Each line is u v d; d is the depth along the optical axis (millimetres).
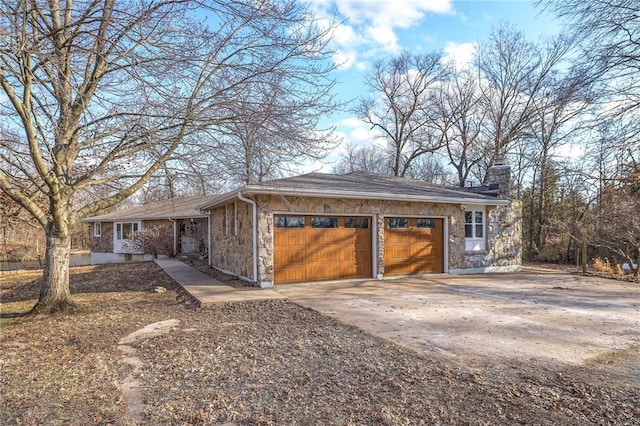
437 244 13523
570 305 8266
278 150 7168
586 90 8039
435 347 5281
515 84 24906
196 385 4027
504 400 3607
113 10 5625
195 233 20859
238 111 6848
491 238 14766
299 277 11078
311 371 4379
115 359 4914
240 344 5441
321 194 10688
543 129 21734
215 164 7641
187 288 10086
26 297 10711
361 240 12094
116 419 3316
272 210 10602
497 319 6941
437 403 3545
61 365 4707
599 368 4480
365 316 7168
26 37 4930
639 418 3279
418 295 9453
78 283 12508
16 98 6141
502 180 15492
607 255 17531
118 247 25234
